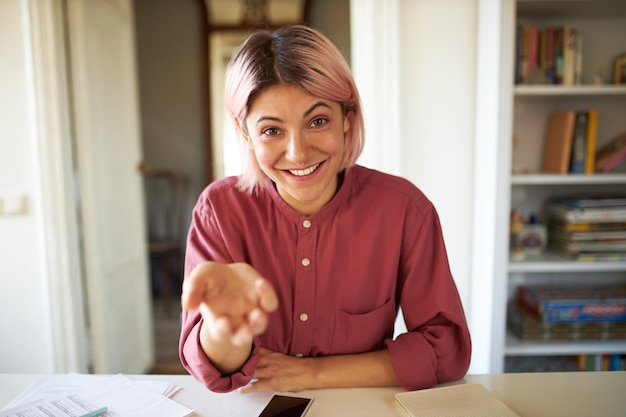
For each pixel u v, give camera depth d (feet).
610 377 2.86
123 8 7.94
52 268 6.46
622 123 6.36
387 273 2.93
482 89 6.01
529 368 6.13
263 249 2.92
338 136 2.55
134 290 8.18
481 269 6.08
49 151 6.29
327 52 2.44
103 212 7.02
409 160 6.46
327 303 2.91
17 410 2.46
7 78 6.30
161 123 12.91
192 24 12.60
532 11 5.98
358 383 2.75
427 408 2.40
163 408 2.50
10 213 6.46
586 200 6.02
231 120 2.77
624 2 5.61
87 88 6.58
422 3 6.23
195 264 2.93
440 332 2.85
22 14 6.14
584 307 5.91
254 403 2.59
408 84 6.35
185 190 12.98
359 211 2.90
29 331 6.68
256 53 2.43
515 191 6.61
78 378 2.87
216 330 1.79
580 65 5.84
